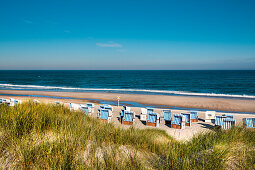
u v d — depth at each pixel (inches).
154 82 2770.7
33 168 102.2
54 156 114.0
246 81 2901.1
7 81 2748.5
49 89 1642.5
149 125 473.4
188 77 4116.6
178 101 1029.8
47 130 157.3
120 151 147.4
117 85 2278.5
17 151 111.7
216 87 2020.2
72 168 105.7
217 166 114.9
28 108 216.2
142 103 979.3
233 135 193.9
